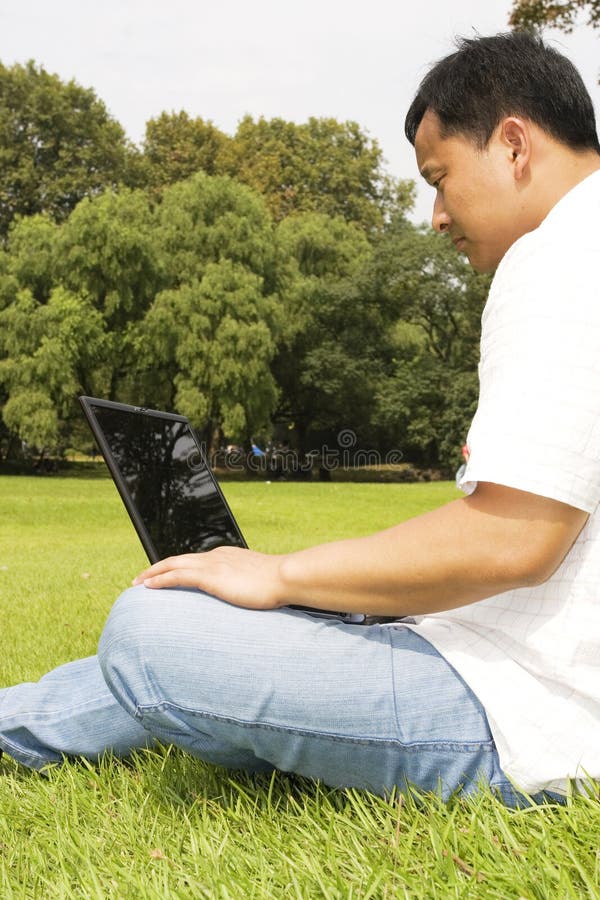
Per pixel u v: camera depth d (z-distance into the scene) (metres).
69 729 1.96
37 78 36.62
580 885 1.33
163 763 1.94
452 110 1.56
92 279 28.61
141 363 29.14
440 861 1.40
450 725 1.51
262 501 16.75
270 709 1.51
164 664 1.52
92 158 36.84
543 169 1.53
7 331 28.52
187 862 1.53
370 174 44.94
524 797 1.52
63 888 1.42
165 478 2.19
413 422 34.19
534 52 1.54
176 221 30.03
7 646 3.73
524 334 1.38
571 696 1.44
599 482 1.34
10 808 1.83
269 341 28.66
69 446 40.41
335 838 1.55
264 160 41.72
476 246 1.63
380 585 1.44
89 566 7.14
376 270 33.47
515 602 1.49
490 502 1.37
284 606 1.63
